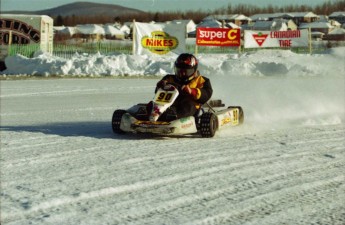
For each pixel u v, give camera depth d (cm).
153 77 2695
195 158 749
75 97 1769
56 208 520
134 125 912
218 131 990
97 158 745
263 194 576
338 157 764
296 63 2891
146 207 527
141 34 2927
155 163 714
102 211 513
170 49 2934
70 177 636
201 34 2972
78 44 4512
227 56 3350
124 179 628
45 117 1255
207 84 965
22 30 3038
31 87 2133
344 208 533
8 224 475
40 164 705
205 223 484
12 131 999
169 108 936
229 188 596
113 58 2845
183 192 579
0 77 2562
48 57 2900
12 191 574
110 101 1644
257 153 788
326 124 1097
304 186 609
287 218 501
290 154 780
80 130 1021
